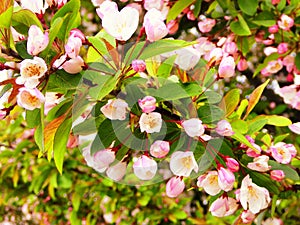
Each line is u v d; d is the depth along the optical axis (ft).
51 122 1.48
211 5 2.83
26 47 1.43
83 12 3.89
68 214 4.83
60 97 1.53
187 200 4.20
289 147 1.86
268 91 4.22
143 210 4.26
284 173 1.85
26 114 1.47
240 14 2.68
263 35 2.87
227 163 1.59
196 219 4.01
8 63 1.46
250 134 1.90
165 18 2.43
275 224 2.16
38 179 4.14
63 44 1.48
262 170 1.78
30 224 5.30
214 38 2.69
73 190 4.44
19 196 4.87
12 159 4.19
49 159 1.58
